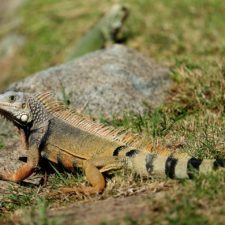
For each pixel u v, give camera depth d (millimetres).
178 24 25250
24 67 27156
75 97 15789
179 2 27375
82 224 9227
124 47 18078
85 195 11266
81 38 26828
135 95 16047
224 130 13289
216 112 15148
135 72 16859
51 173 12984
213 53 21141
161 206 9414
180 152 11977
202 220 8867
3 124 15695
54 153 12586
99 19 28562
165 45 23500
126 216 9148
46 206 10594
